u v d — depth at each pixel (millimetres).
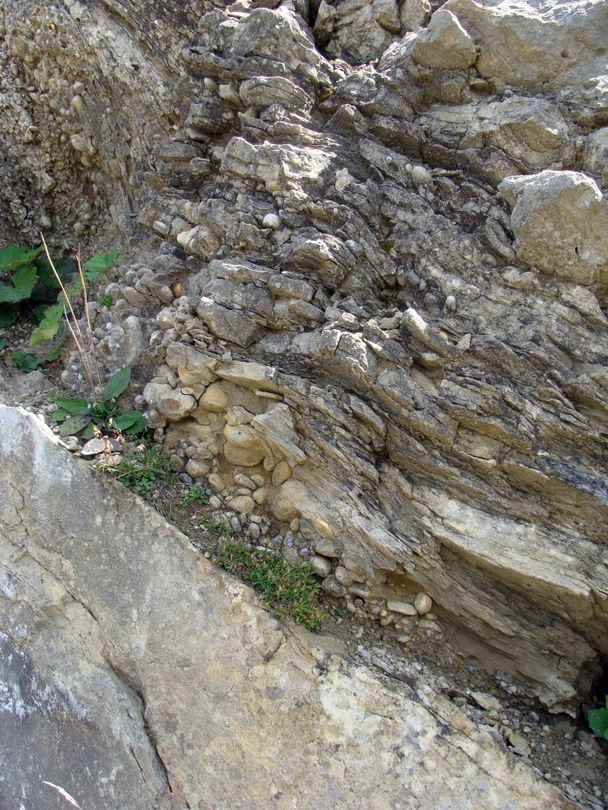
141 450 4145
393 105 4293
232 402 4125
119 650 3799
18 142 5605
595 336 3680
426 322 3879
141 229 5160
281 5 4820
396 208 4137
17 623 4023
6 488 4137
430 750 3449
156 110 5020
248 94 4461
